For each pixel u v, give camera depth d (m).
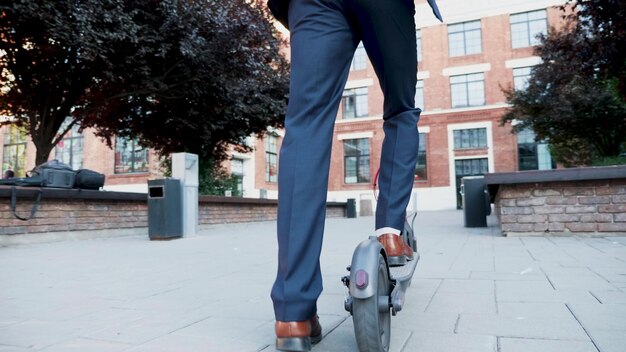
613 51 8.81
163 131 12.20
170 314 1.97
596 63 9.80
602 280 2.51
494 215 10.88
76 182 6.60
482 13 22.78
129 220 7.57
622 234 4.99
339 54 1.41
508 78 22.23
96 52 7.82
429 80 23.61
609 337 1.51
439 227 8.04
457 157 22.80
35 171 6.27
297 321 1.32
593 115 13.05
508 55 22.33
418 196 23.17
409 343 1.49
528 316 1.80
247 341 1.55
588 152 14.72
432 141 23.30
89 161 21.95
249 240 6.18
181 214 6.64
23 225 5.69
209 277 3.00
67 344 1.55
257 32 10.08
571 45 10.89
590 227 5.13
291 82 1.43
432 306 2.00
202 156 12.80
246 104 11.62
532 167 21.64
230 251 4.73
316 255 1.36
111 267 3.55
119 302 2.24
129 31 8.10
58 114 10.12
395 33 1.50
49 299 2.33
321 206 1.37
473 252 3.98
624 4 7.85
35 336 1.66
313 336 1.46
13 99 9.77
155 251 4.77
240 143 13.75
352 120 25.02
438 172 23.02
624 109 12.56
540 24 21.97
